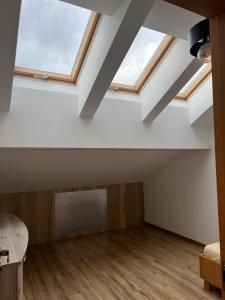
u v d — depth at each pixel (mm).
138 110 3236
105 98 3012
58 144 2732
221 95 849
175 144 3523
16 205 4219
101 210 4961
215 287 2793
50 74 2748
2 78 2018
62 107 2768
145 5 1698
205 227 4008
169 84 2691
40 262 3596
